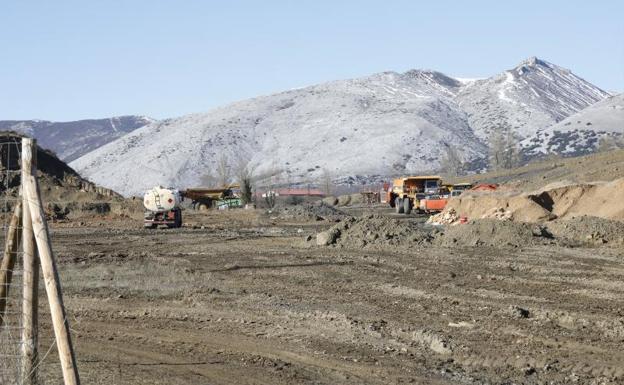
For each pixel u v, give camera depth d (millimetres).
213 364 13914
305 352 14961
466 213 54438
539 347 15289
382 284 24562
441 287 23812
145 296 22078
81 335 16516
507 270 27906
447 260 31141
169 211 58156
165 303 20906
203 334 16703
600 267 28609
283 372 13328
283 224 64125
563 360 14273
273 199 112562
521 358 14344
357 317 18641
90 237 47500
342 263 30453
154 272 27203
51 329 17000
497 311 19422
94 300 21250
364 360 14297
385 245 36688
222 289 23484
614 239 36500
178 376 13008
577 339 16000
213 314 19141
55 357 14188
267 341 15969
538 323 17797
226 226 61125
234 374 13203
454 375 13328
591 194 49156
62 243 42594
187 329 17250
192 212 87500
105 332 16875
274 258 32812
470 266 29125
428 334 16172
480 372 13578
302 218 72188
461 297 21828
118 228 58531
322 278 26156
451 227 39219
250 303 20828
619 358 14406
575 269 28062
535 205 49344
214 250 37344
